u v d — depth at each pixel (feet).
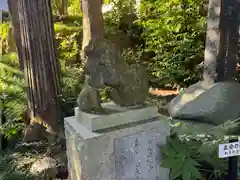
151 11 14.05
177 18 12.24
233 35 8.11
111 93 5.31
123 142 4.96
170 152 5.46
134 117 5.12
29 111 7.82
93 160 4.68
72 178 5.48
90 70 4.79
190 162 5.45
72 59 12.96
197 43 11.93
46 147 7.11
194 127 6.80
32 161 6.53
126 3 16.20
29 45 7.27
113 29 15.38
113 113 4.91
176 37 12.28
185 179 5.29
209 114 7.02
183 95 8.25
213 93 7.50
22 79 8.66
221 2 8.01
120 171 5.05
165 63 12.25
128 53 13.28
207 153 5.96
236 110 7.05
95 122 4.74
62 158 6.68
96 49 4.73
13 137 7.64
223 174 5.83
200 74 11.64
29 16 7.09
